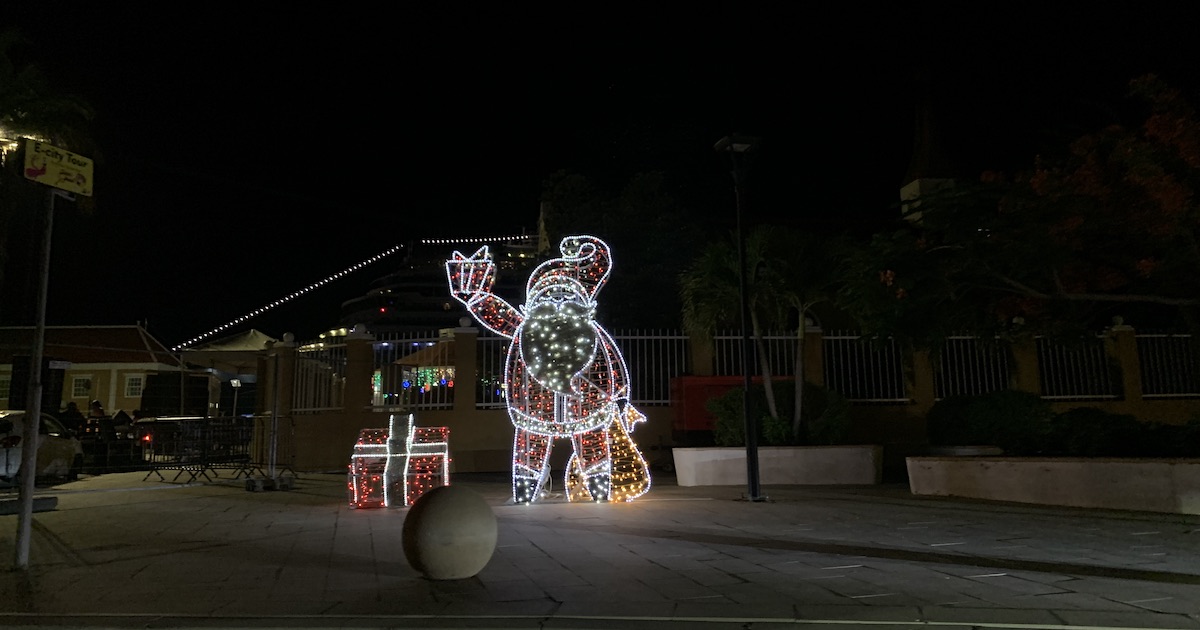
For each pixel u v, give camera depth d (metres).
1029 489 11.55
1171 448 11.22
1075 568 7.08
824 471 14.09
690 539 8.52
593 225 22.45
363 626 5.53
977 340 15.12
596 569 7.09
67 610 5.93
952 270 12.19
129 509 11.35
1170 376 18.11
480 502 6.93
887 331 12.67
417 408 17.02
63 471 15.23
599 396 11.14
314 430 17.03
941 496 12.33
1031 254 11.31
